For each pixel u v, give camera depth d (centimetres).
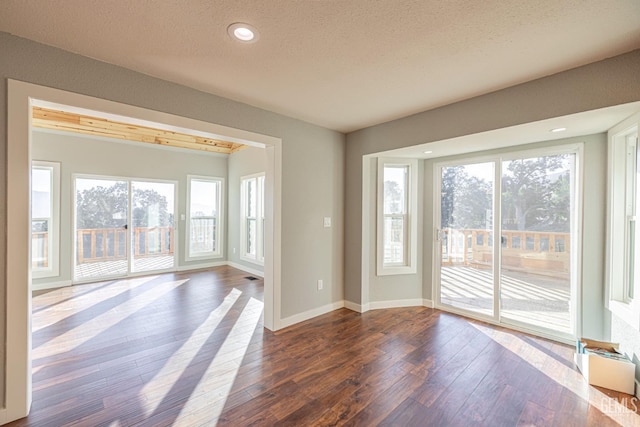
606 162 263
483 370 240
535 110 229
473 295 362
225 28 168
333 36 175
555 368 244
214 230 679
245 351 271
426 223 402
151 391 209
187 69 218
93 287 483
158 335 302
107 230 541
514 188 330
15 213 178
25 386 181
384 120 338
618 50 187
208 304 402
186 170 631
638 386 206
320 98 272
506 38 175
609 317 258
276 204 319
